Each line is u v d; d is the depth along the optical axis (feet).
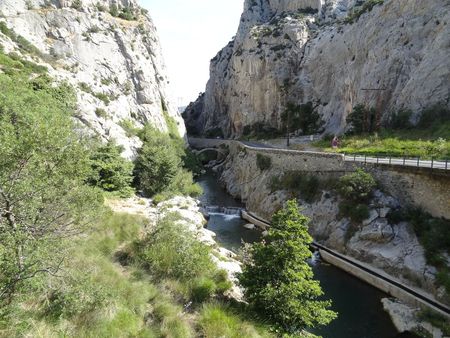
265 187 127.34
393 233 74.84
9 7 167.94
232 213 132.57
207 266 46.57
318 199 99.55
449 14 134.31
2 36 144.46
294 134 236.22
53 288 26.32
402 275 67.41
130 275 39.58
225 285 43.52
